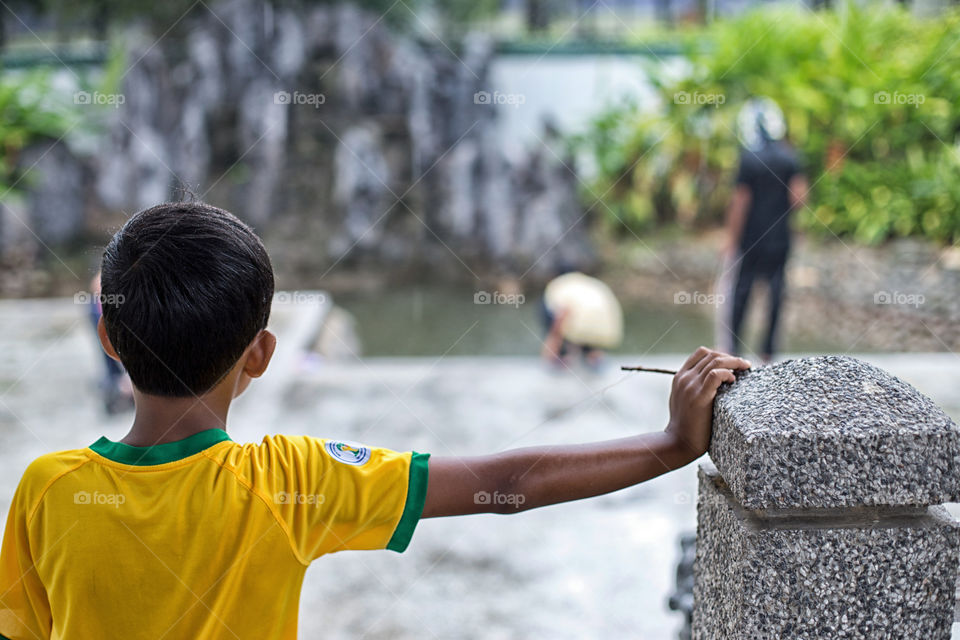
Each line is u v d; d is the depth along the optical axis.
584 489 0.98
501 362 5.37
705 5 11.29
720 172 10.11
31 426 4.04
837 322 6.63
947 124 8.13
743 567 0.88
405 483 0.93
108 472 0.88
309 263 10.15
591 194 10.45
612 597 2.49
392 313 8.63
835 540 0.87
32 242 9.59
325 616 2.43
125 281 0.89
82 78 10.70
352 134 10.26
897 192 7.96
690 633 1.65
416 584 2.60
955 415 4.00
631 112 10.47
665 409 4.33
